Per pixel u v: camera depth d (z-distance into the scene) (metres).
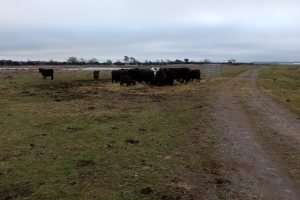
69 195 5.00
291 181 5.58
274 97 17.80
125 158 6.82
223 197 4.91
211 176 5.81
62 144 7.96
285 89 22.88
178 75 29.50
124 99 17.03
